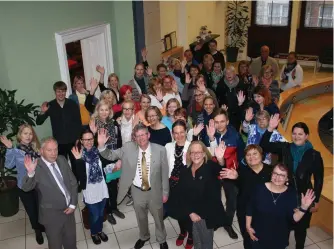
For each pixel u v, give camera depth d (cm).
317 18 1098
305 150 336
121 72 707
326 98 859
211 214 326
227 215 390
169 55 904
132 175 352
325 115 748
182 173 332
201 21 1062
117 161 382
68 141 470
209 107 428
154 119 393
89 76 648
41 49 500
